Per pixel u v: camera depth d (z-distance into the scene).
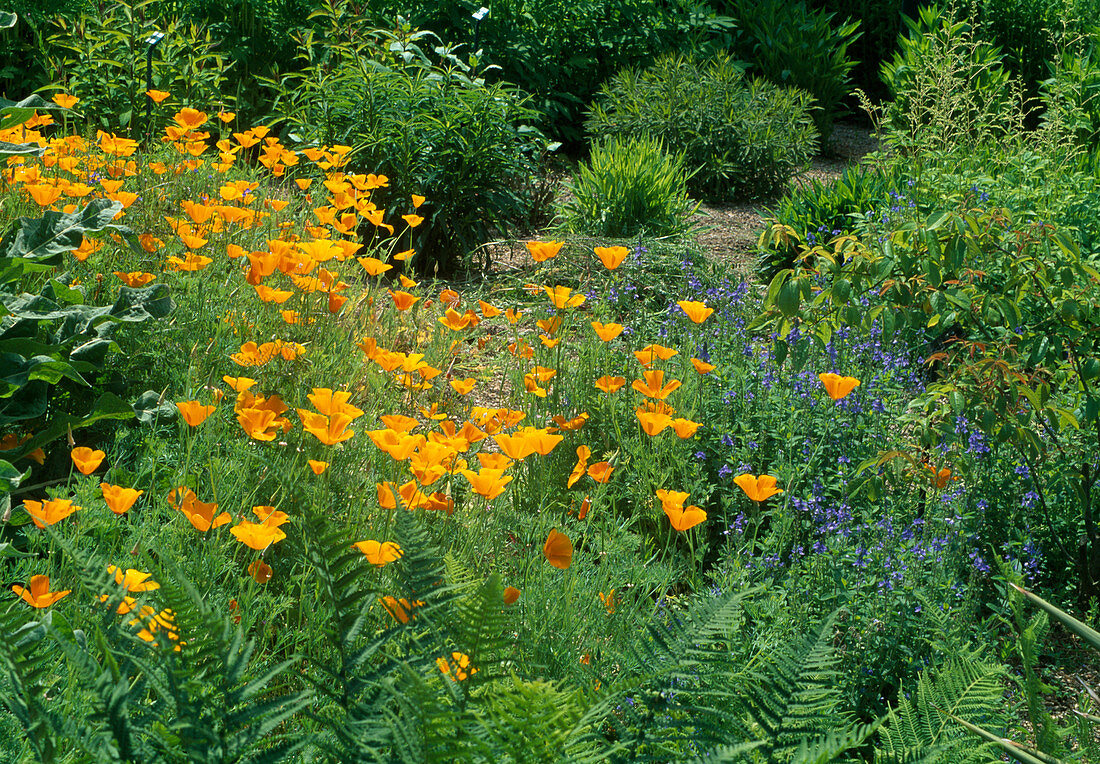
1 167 3.39
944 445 3.07
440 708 0.95
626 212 6.86
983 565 2.80
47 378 2.70
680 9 11.84
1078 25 10.07
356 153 6.14
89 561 1.14
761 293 4.79
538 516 2.79
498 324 5.28
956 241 2.96
